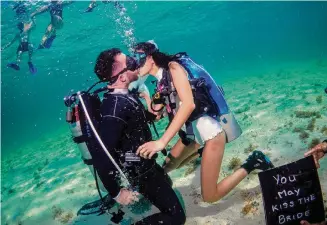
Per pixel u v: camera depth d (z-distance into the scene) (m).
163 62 3.02
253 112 8.04
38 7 12.45
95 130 2.63
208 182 3.27
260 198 3.83
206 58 127.88
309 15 61.81
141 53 3.09
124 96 2.83
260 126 6.64
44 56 23.81
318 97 7.75
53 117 63.41
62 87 66.94
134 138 2.90
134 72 2.97
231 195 4.05
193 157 4.17
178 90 2.85
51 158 9.68
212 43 87.31
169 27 34.03
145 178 3.04
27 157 12.16
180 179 4.90
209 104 3.06
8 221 5.37
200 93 3.00
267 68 28.52
